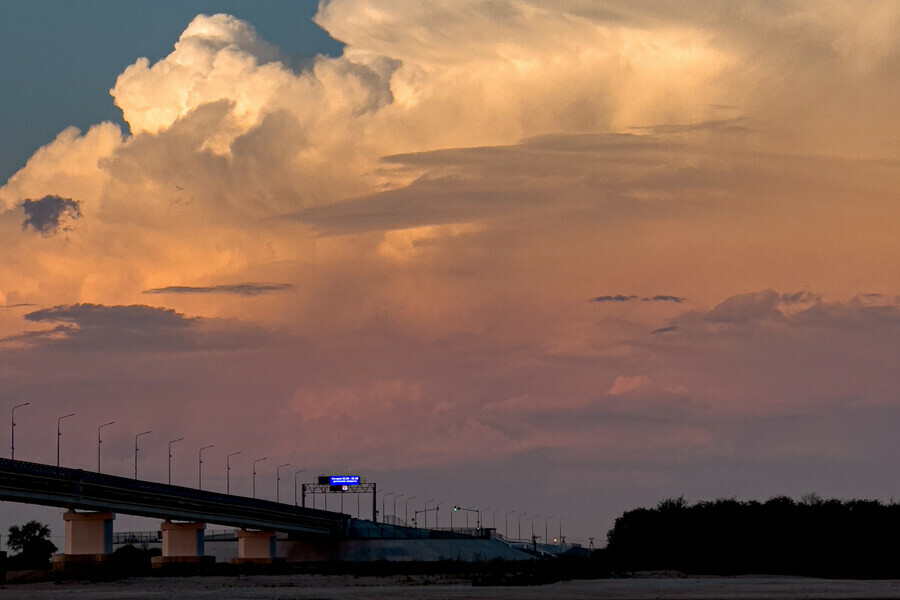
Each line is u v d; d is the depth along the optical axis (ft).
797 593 516.32
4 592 627.87
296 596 526.16
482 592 542.16
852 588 558.97
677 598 482.28
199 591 599.98
